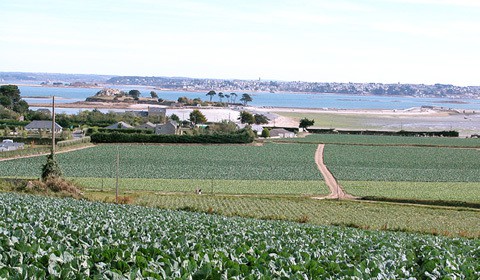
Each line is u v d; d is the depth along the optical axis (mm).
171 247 24219
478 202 81062
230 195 83438
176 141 152375
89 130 159625
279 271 19672
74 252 20594
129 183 92688
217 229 36938
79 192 71375
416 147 164625
